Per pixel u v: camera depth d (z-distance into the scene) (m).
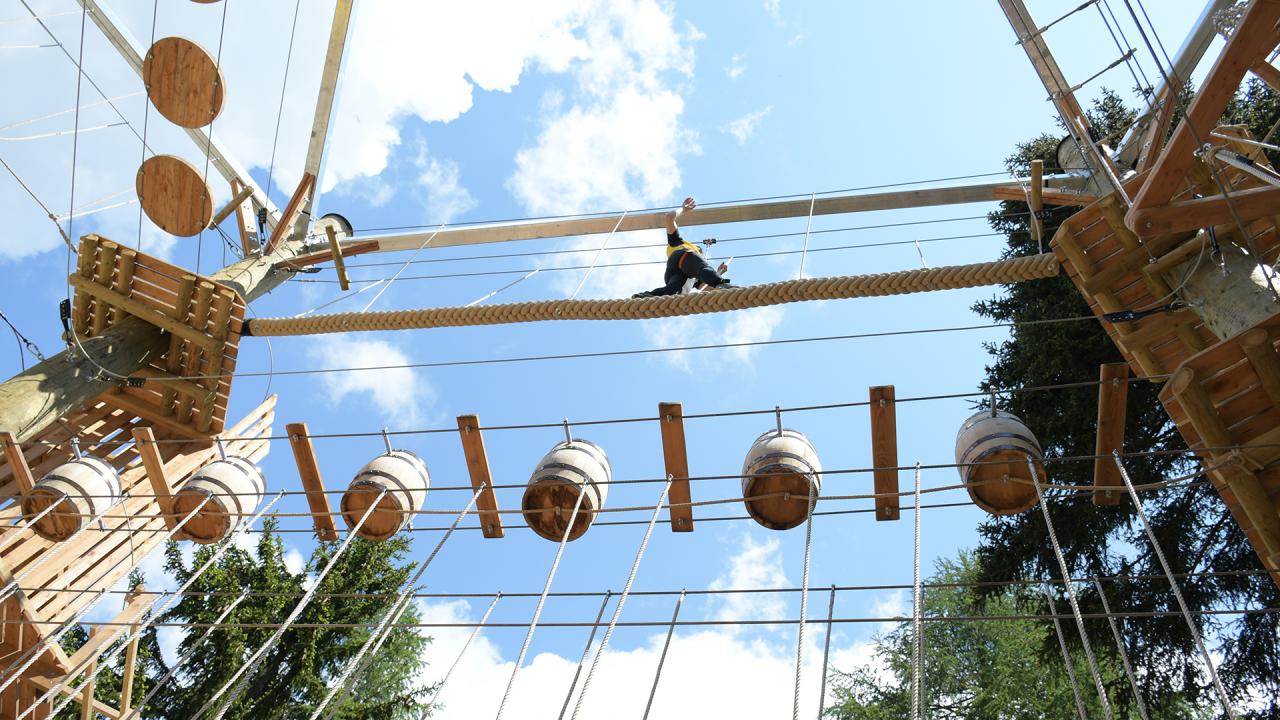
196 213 10.79
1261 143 5.86
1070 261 7.10
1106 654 12.30
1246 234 5.13
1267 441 5.62
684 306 7.93
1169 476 12.34
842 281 7.61
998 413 6.88
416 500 7.90
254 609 15.70
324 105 11.28
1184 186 6.68
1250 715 11.51
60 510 8.15
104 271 9.75
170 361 10.08
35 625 8.09
